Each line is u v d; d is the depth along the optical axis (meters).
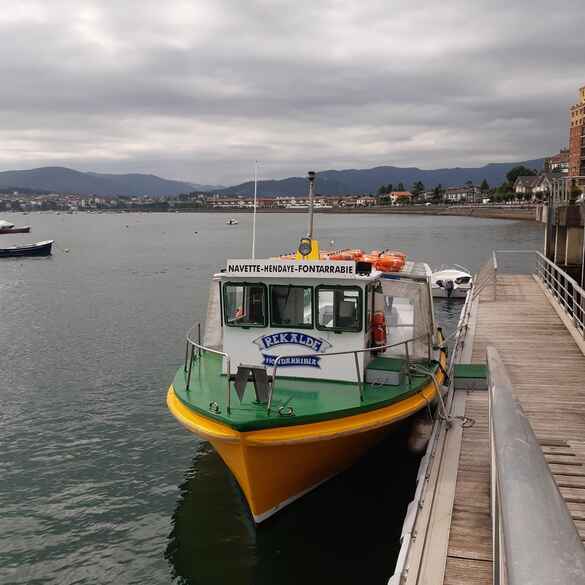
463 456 9.76
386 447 12.23
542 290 26.39
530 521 1.94
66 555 10.89
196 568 10.15
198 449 15.50
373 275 10.91
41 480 13.88
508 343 17.30
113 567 10.47
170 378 21.81
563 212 25.97
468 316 21.11
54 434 16.62
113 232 155.12
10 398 19.69
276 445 9.30
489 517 7.80
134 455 15.20
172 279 52.84
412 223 151.75
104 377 21.98
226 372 11.59
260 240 109.12
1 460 14.99
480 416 11.71
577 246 27.70
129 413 18.22
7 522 12.07
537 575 1.58
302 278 10.96
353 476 11.62
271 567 9.98
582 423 10.59
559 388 12.84
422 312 12.27
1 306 38.59
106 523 11.93
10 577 10.30
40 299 41.56
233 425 9.21
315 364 11.14
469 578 6.57
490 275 28.03
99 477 13.99
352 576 9.65
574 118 123.12
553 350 16.34
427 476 9.03
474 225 130.62
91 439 16.27
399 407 10.47
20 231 138.25
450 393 12.85
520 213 143.12
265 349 11.38
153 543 11.15
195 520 11.77
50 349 26.38
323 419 9.58
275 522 10.77
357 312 10.80
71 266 65.56
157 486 13.45
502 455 2.68
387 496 11.65
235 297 11.42
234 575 9.88
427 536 7.41
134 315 34.72
